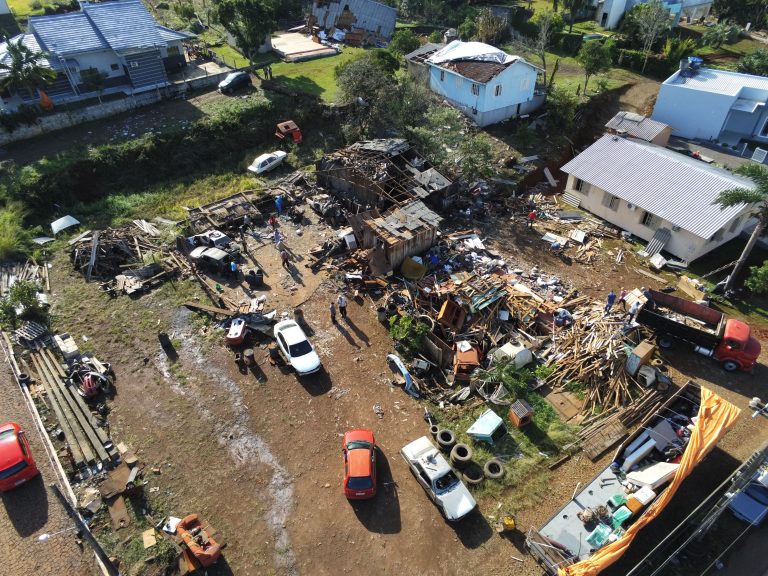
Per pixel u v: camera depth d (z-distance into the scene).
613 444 23.83
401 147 42.81
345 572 19.72
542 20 67.19
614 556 17.59
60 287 33.09
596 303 31.58
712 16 83.12
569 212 41.56
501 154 48.41
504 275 33.88
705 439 20.50
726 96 49.41
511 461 23.30
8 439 22.22
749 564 19.80
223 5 55.53
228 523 21.20
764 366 27.97
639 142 42.62
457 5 81.69
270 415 25.53
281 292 32.94
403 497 22.09
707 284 33.78
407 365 28.11
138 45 50.69
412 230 34.19
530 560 19.94
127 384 26.95
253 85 55.56
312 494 22.25
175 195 42.91
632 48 69.50
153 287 33.31
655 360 28.02
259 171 45.09
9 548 20.06
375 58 54.41
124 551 19.98
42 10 67.81
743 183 36.28
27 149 44.06
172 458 23.55
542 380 26.84
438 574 19.62
